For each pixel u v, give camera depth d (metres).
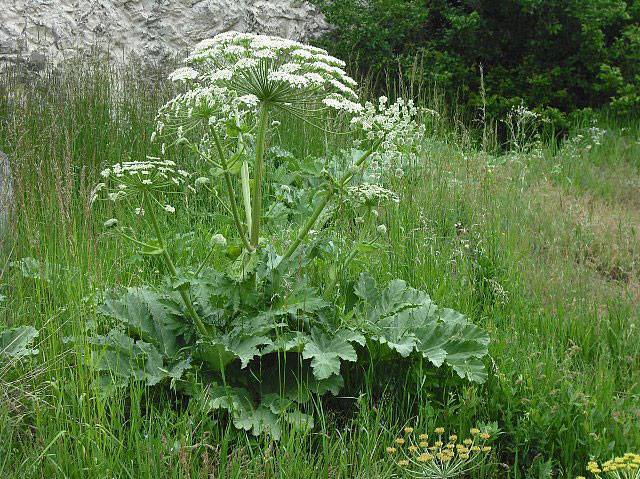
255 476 3.07
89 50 9.14
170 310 3.71
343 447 3.32
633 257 5.73
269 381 3.67
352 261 4.36
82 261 4.02
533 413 3.52
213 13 10.28
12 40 8.59
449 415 3.62
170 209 3.53
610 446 3.42
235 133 3.61
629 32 11.18
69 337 3.51
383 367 3.88
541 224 6.33
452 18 11.02
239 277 3.71
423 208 5.72
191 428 3.23
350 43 10.82
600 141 10.23
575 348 4.07
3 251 4.23
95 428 3.04
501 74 11.48
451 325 3.93
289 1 11.12
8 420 3.09
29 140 5.80
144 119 6.99
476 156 7.43
